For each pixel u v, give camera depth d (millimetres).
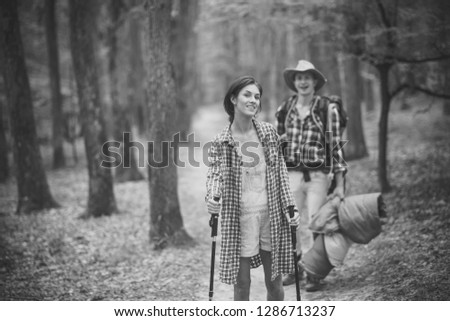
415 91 8258
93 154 8867
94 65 8953
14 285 5211
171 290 5129
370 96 20797
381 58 7094
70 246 6910
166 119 6758
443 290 3975
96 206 8844
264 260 3756
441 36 6488
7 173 13234
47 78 18219
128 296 4973
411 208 6344
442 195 6520
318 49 10742
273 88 25953
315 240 4812
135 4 12672
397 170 8922
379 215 4754
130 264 6113
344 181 4980
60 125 15367
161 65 6703
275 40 22891
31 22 16312
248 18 9125
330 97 4988
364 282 4680
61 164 15375
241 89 3555
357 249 5723
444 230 5254
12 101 9172
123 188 11555
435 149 10062
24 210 9312
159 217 6801
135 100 19078
